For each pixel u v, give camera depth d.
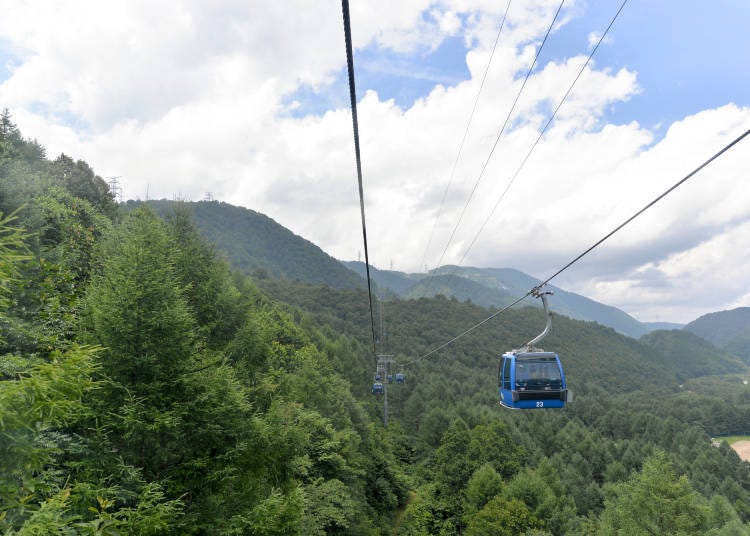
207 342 18.36
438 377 155.25
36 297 11.11
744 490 85.06
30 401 5.24
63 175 33.25
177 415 10.94
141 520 8.38
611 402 164.75
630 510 40.53
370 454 58.09
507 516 49.28
